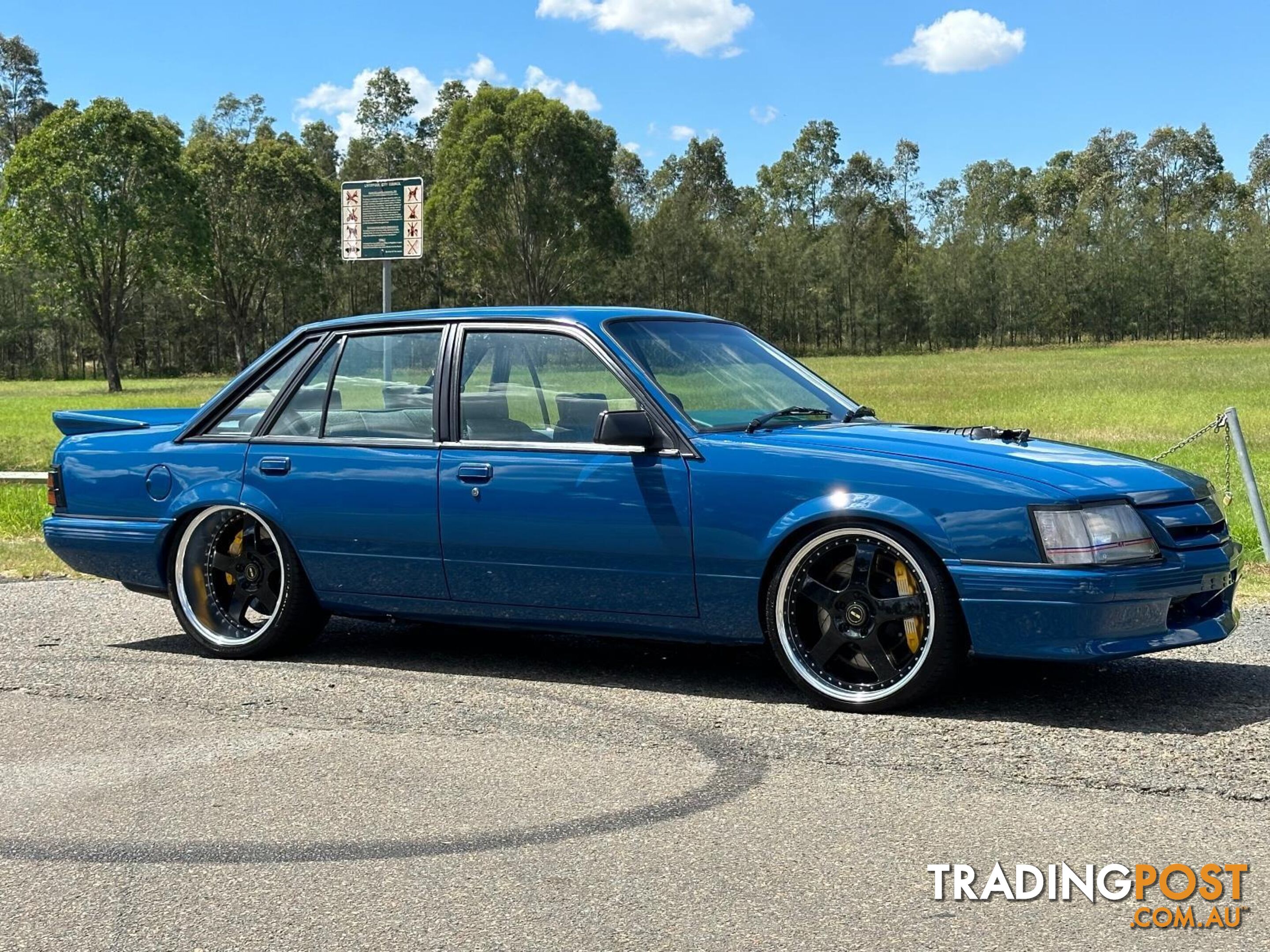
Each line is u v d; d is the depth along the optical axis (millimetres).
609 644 6039
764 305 124250
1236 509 10469
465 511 5297
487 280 81500
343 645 6145
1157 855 3303
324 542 5633
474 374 5449
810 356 118625
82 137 57969
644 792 3889
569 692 5137
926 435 5031
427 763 4230
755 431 5066
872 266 127500
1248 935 2842
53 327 101000
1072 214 148375
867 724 4559
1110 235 131125
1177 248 129250
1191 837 3420
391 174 103312
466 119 80875
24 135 107625
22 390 62656
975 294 128750
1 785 4086
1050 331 132375
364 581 5609
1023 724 4504
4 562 8844
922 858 3314
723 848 3412
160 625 6758
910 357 99688
